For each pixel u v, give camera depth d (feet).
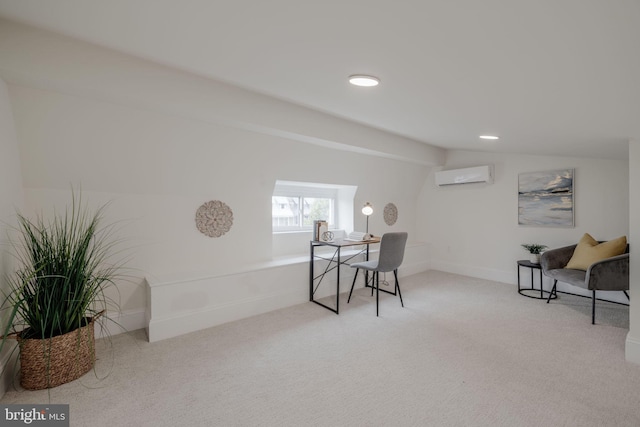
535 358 7.38
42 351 6.00
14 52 5.21
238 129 9.04
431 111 7.20
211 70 6.10
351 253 13.37
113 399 5.82
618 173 11.20
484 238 14.88
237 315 9.79
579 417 5.38
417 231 17.53
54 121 6.76
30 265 6.81
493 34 3.31
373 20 3.39
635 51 3.16
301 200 13.94
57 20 4.59
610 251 10.18
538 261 12.14
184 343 8.14
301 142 10.60
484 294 12.45
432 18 3.17
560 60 3.68
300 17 3.57
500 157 14.16
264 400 5.85
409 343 8.18
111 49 5.73
